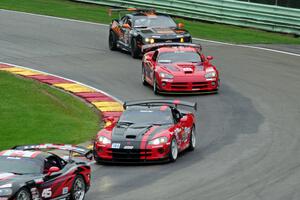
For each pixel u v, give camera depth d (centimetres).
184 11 13462
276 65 10250
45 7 14688
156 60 8931
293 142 6588
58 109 8031
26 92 8612
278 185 5262
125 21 11175
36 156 4784
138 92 8838
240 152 6275
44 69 9994
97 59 10656
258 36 12262
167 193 5081
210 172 5659
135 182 5416
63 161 4962
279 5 12750
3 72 9631
